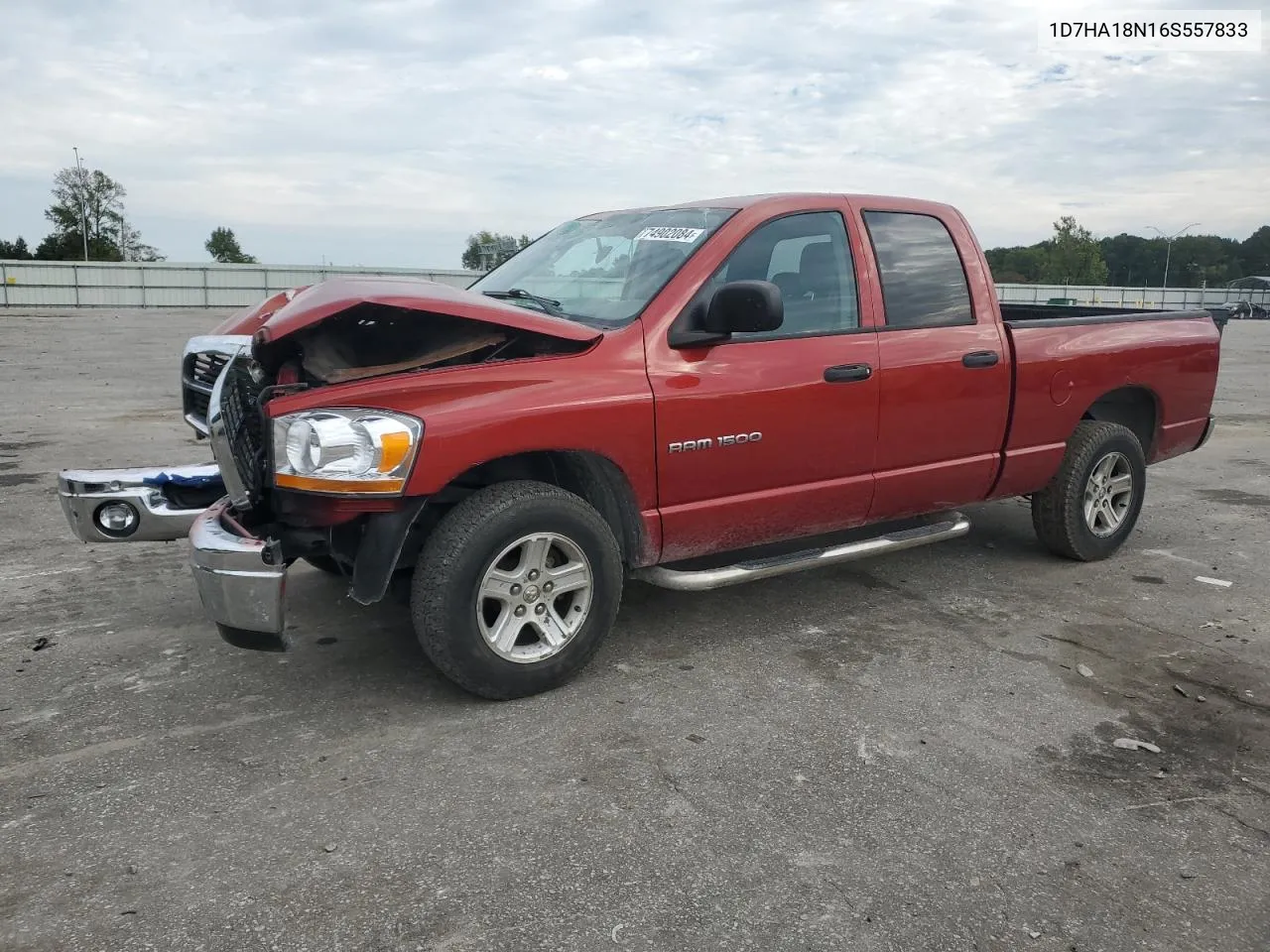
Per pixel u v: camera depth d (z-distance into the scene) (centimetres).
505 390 344
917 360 447
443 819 283
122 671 387
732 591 495
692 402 382
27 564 524
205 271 4781
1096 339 525
